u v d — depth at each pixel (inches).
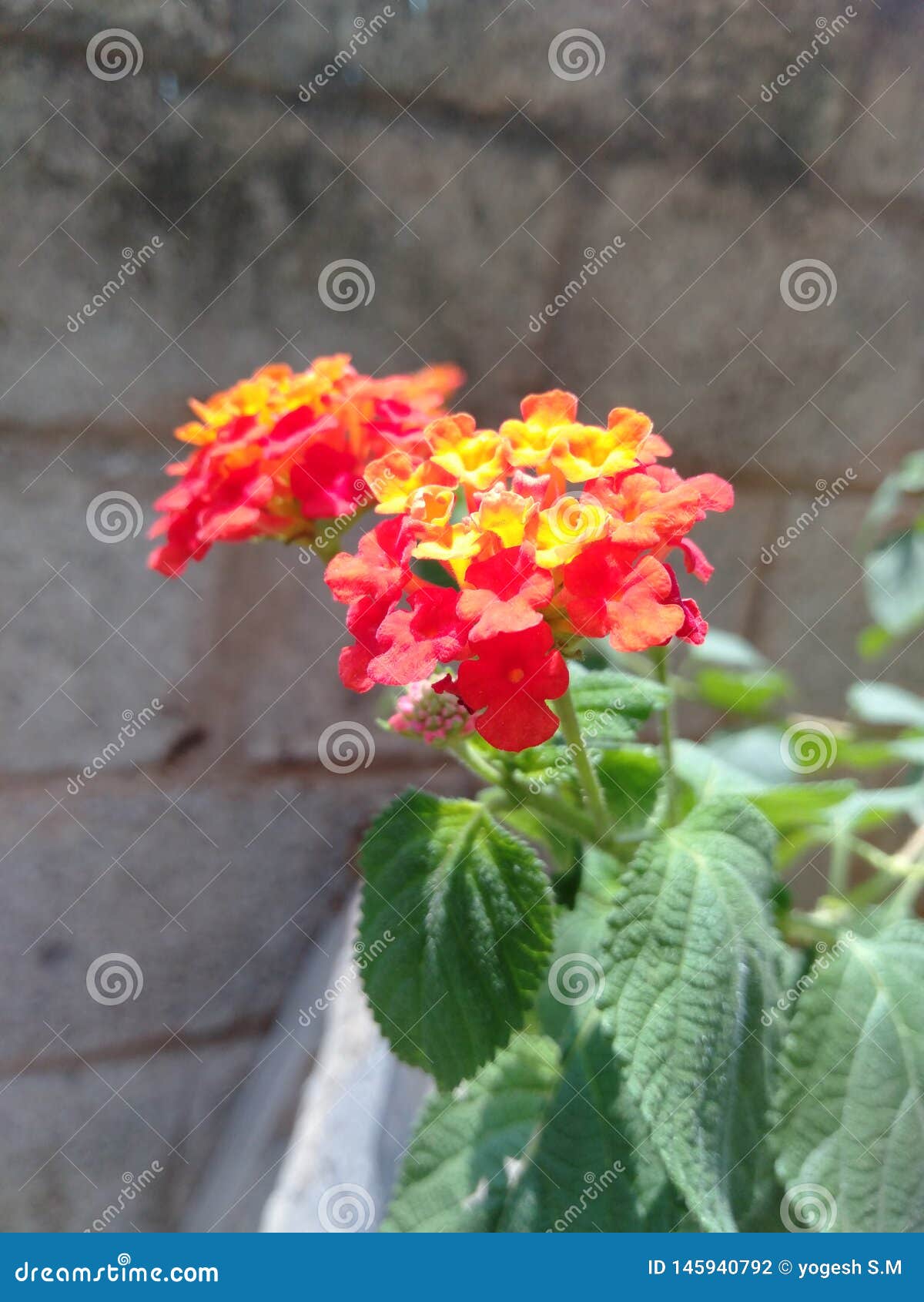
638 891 6.8
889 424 13.6
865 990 7.2
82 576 11.4
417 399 8.3
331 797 13.3
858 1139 6.9
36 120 9.9
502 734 6.0
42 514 11.0
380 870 7.0
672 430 12.8
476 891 7.0
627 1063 6.6
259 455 7.6
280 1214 9.8
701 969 6.6
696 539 13.4
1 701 11.5
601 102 11.2
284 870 13.4
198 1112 13.8
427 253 11.3
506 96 10.9
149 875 12.8
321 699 12.8
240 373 11.2
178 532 7.7
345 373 8.0
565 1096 7.5
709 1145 6.5
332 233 10.9
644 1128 7.4
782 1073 7.0
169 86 10.1
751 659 10.7
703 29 11.2
